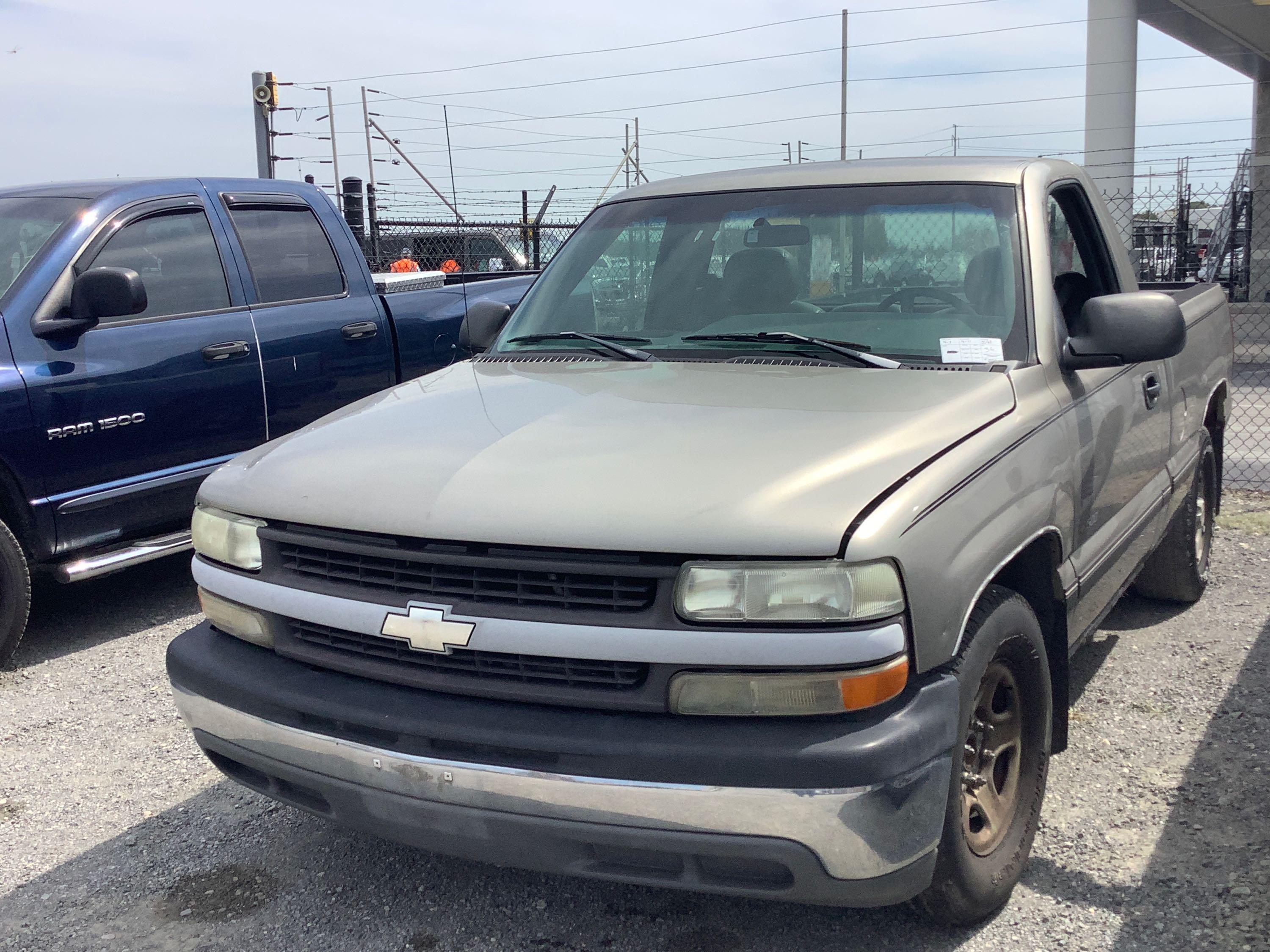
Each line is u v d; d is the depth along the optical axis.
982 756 2.75
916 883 2.36
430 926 2.90
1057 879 2.98
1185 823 3.24
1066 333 3.32
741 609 2.21
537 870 2.41
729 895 2.32
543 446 2.61
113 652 5.05
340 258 6.30
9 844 3.38
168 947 2.85
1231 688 4.20
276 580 2.68
